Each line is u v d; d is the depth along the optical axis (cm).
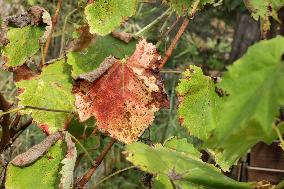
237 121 36
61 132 61
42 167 61
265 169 106
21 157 60
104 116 60
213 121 68
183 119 67
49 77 67
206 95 68
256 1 70
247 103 37
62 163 57
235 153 48
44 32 66
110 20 63
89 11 63
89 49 65
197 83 67
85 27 64
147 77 61
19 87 66
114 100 61
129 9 63
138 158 51
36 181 61
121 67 61
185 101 67
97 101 61
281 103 35
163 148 58
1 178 69
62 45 83
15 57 67
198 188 52
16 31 66
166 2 69
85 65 65
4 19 66
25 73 67
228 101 38
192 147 70
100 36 65
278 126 45
